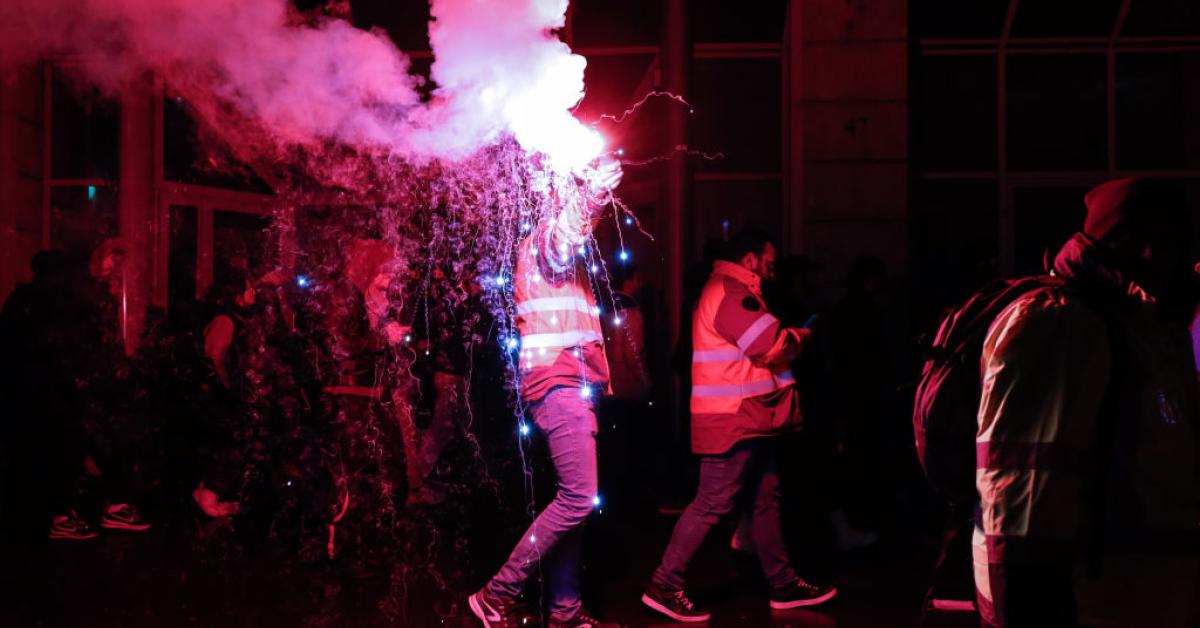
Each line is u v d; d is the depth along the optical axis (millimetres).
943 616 4949
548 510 4391
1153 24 9797
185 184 9938
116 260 7527
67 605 5133
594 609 5102
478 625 4789
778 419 4875
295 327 5867
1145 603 2139
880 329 6914
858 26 9695
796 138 9812
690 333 6254
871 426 6809
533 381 4391
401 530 6770
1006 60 9961
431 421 7098
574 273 4461
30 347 6852
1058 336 2070
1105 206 2203
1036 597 2020
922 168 10000
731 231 10102
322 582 5574
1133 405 2117
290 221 9172
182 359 7328
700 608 5121
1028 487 2025
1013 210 9961
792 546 6488
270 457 6148
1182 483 2117
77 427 6969
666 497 7934
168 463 7395
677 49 8664
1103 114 9891
